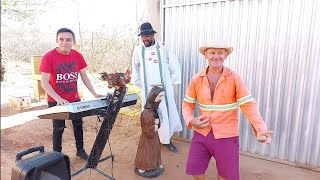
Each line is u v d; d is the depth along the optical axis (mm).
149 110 3758
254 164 4426
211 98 2838
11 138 5574
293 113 4281
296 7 4027
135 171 4145
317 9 3902
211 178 4027
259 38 4363
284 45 4184
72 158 4684
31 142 5398
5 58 12352
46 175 2539
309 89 4113
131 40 11336
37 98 8477
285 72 4238
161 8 5266
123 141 5453
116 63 11625
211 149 2891
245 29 4453
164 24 5312
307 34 4008
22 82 10938
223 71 2768
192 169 2984
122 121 6637
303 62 4086
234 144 2857
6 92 9445
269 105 4434
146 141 3951
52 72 3838
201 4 4816
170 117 4781
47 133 5879
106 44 11867
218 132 2801
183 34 5113
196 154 2967
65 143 5371
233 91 2781
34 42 14078
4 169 4254
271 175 4090
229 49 2725
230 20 4570
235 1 4477
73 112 2957
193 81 2980
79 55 4180
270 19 4238
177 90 5363
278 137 4461
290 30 4113
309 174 4105
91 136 5746
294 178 4000
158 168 4141
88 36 12305
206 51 2799
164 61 4680
